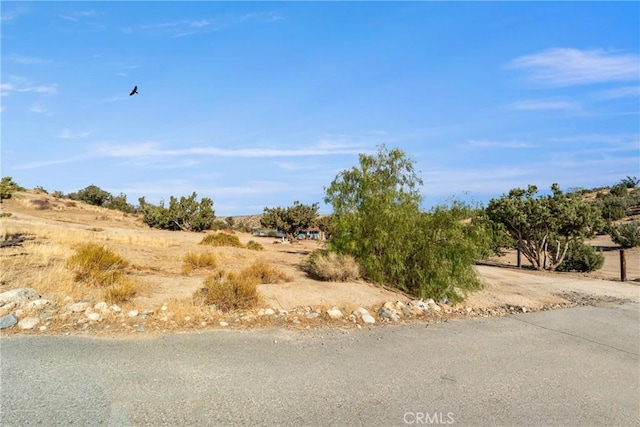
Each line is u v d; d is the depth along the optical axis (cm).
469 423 401
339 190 1253
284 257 1691
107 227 3325
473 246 1061
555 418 421
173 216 4238
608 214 4941
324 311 834
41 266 955
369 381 495
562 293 1294
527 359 617
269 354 575
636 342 754
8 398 399
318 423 386
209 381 470
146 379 465
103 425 361
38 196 5038
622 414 439
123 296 772
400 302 940
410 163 1278
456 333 753
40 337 586
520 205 1997
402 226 1100
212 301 785
